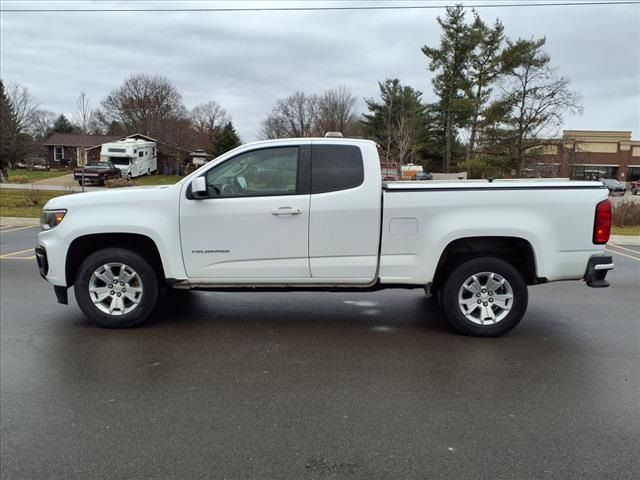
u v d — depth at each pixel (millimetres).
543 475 2818
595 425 3381
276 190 5137
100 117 75438
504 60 36656
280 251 5137
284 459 2967
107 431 3275
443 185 5043
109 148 50156
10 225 17047
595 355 4719
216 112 87000
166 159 62562
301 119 80750
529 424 3389
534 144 36469
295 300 6707
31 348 4812
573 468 2885
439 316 5988
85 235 5223
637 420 3455
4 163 50125
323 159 5129
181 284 5250
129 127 74000
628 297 7215
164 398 3758
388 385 4008
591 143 66188
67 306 6359
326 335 5258
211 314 6004
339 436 3223
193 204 5129
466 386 3994
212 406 3631
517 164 37062
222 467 2889
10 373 4219
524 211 4980
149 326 5512
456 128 49781
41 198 24953
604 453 3039
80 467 2889
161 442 3145
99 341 5020
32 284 7637
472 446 3111
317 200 5070
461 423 3396
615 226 18578
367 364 4453
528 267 5180
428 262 5047
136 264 5262
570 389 3951
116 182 38469
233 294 7031
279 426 3346
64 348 4816
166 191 5195
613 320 5957
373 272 5121
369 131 55781
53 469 2869
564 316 6129
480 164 37438
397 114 50562
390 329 5480
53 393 3840
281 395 3818
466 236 4980
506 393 3871
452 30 44938
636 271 9477
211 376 4172
